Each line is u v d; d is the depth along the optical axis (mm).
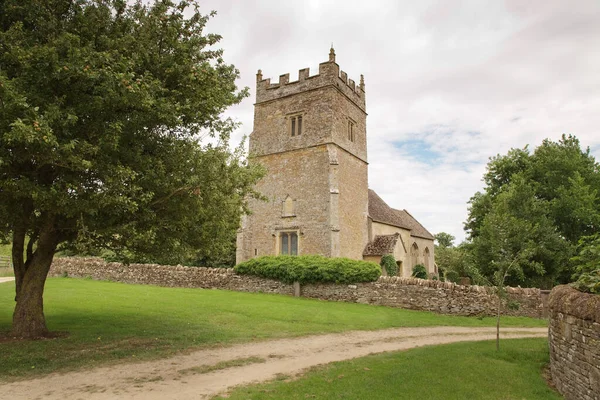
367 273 20266
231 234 13742
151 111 8906
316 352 10672
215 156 11172
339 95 29562
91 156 8461
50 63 7730
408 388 7367
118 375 8203
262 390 7195
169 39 9969
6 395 6977
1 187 8375
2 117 7109
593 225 29344
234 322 14555
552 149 33250
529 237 23984
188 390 7266
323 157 28094
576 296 7328
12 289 22703
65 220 10133
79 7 9242
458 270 37688
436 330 14648
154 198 10305
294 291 21703
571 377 7355
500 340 12664
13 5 8445
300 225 28156
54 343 10609
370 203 36062
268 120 31219
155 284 26688
